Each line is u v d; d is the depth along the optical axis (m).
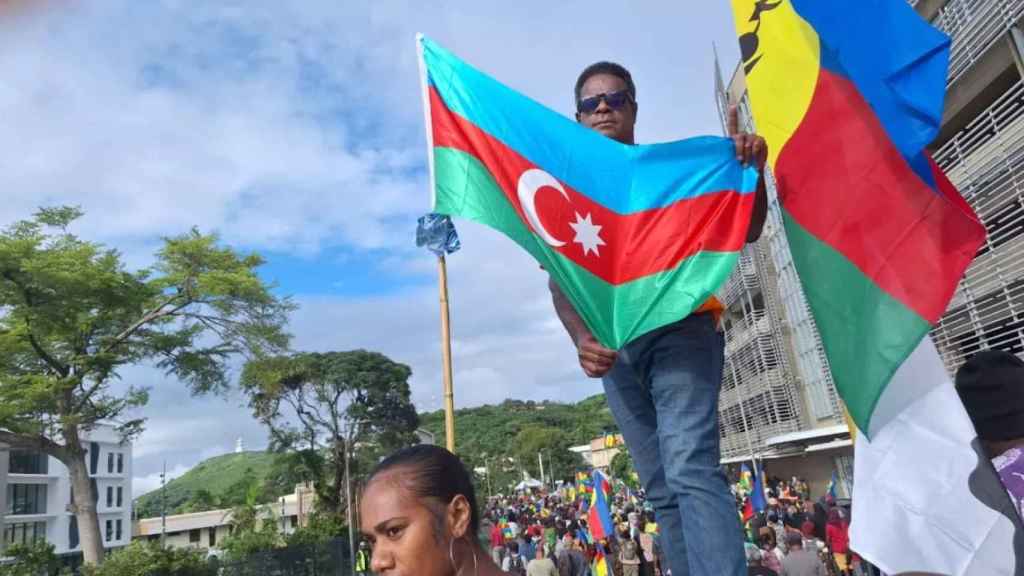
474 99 2.80
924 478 2.06
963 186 13.72
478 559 1.79
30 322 23.84
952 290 2.28
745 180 2.62
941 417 2.13
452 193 2.68
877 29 2.68
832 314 2.46
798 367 29.56
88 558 25.22
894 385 2.23
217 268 27.84
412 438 54.12
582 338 2.49
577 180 2.62
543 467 101.94
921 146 2.47
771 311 30.83
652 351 2.45
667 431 2.32
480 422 156.88
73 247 24.80
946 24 14.41
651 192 2.62
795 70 2.80
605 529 15.77
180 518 78.94
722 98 5.29
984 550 1.90
